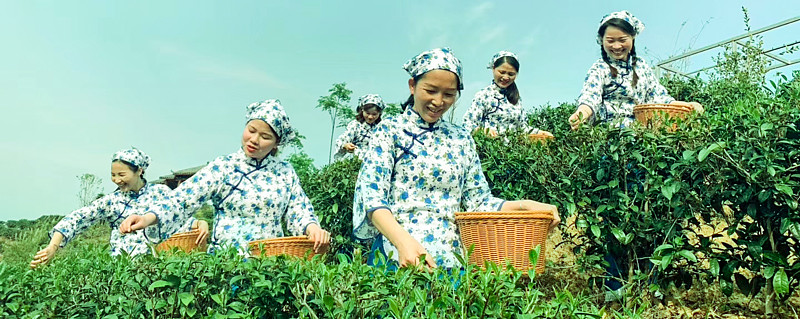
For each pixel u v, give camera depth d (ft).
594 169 14.60
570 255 19.80
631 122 15.51
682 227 14.55
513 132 17.21
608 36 16.48
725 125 12.42
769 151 11.60
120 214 18.22
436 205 10.24
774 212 12.12
